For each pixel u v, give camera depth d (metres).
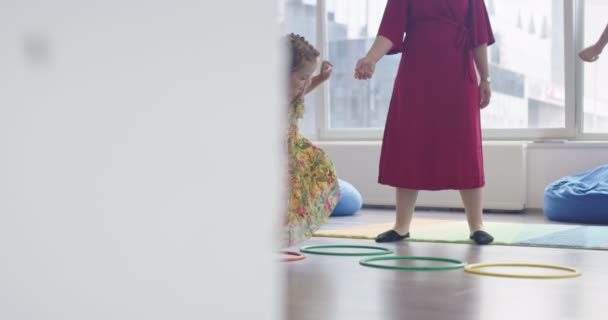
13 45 0.36
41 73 0.37
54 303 0.39
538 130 6.52
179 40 0.46
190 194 0.48
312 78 3.52
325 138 7.38
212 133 0.49
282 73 0.58
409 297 2.39
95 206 0.41
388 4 4.01
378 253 3.59
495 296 2.41
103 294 0.42
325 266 3.15
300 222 3.37
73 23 0.39
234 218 0.52
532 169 6.37
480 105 4.14
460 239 4.20
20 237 0.37
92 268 0.41
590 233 4.49
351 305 2.24
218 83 0.50
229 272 0.52
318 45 7.34
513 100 6.62
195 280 0.49
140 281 0.44
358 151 6.88
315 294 2.45
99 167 0.41
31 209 0.37
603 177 5.73
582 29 6.39
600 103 6.36
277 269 0.59
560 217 5.52
